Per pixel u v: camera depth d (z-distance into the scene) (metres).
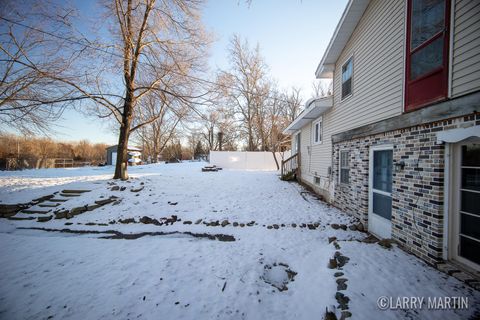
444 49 3.13
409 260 3.38
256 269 3.76
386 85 4.59
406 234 3.81
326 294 2.80
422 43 3.57
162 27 9.92
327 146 8.16
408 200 3.78
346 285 2.77
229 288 3.24
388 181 4.60
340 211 6.71
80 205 7.01
